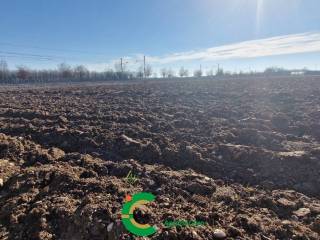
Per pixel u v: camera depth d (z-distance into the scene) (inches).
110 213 184.5
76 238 176.7
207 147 336.5
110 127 415.8
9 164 284.8
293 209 207.8
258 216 195.6
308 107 559.8
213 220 187.8
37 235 182.4
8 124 421.7
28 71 2432.3
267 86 973.8
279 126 432.8
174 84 1185.4
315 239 173.3
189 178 250.7
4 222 200.8
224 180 260.2
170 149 319.9
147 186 235.5
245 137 370.0
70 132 373.4
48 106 600.1
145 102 667.4
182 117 498.0
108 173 264.4
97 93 844.6
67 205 202.4
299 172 263.4
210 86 1036.5
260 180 257.4
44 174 249.8
